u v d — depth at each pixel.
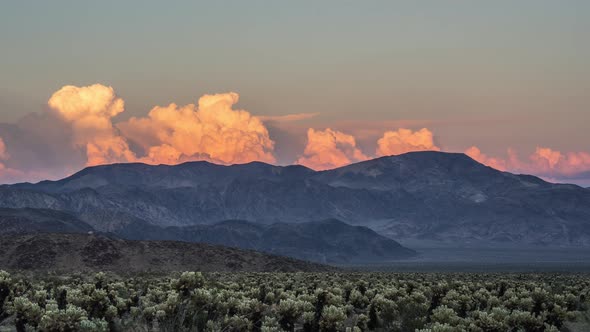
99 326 33.75
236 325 37.62
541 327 42.03
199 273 38.31
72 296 42.53
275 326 38.19
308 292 62.19
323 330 38.66
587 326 48.84
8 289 42.00
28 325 35.34
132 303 50.34
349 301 54.94
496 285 78.06
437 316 40.69
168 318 36.59
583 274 172.12
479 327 37.78
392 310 45.34
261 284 71.56
